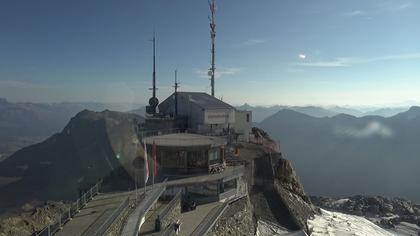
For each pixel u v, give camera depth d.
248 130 78.12
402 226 76.06
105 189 40.09
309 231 53.81
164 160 48.00
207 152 48.59
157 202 39.53
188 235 32.19
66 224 27.56
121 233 26.66
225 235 39.06
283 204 56.94
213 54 89.31
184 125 69.81
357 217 74.69
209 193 44.22
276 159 69.19
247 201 49.16
